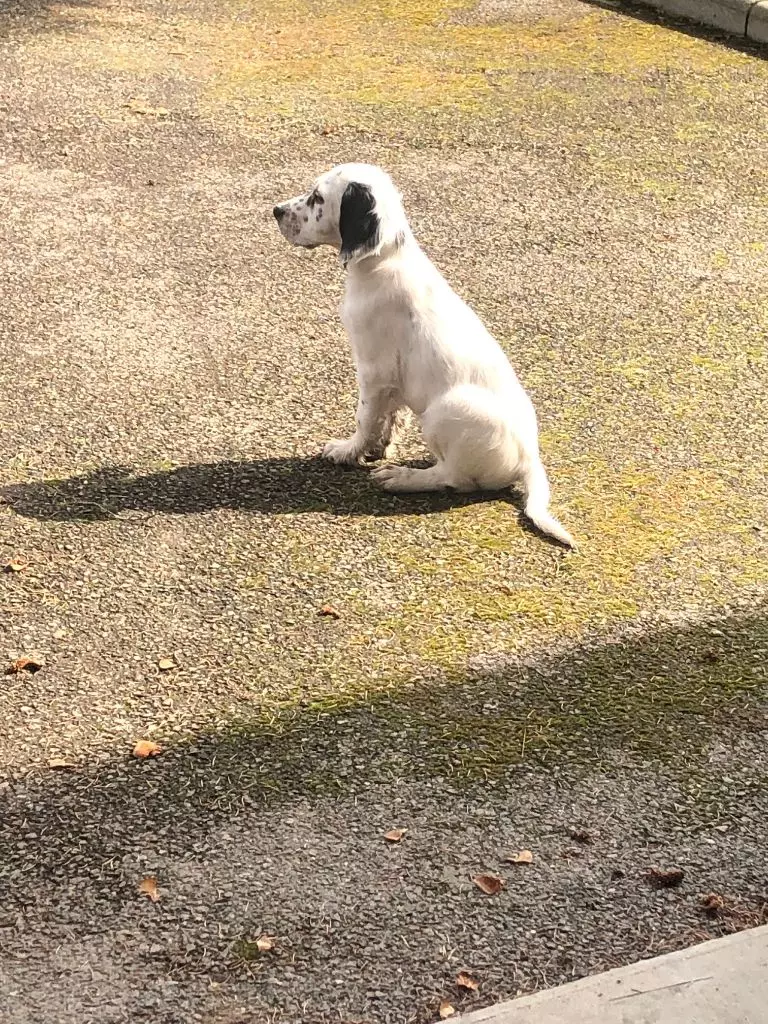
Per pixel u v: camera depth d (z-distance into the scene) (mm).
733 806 2305
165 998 2094
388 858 2227
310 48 4477
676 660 2492
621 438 2902
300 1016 2086
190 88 4125
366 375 2752
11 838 2229
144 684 2412
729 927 2178
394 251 2701
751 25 4621
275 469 2795
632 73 4340
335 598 2561
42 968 2113
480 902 2189
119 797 2273
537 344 3135
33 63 4230
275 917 2164
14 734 2338
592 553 2664
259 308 3201
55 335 3084
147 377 2988
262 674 2436
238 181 3656
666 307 3270
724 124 4043
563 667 2471
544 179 3734
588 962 2139
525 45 4578
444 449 2727
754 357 3131
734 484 2812
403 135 3916
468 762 2334
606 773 2332
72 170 3664
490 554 2652
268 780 2301
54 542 2625
